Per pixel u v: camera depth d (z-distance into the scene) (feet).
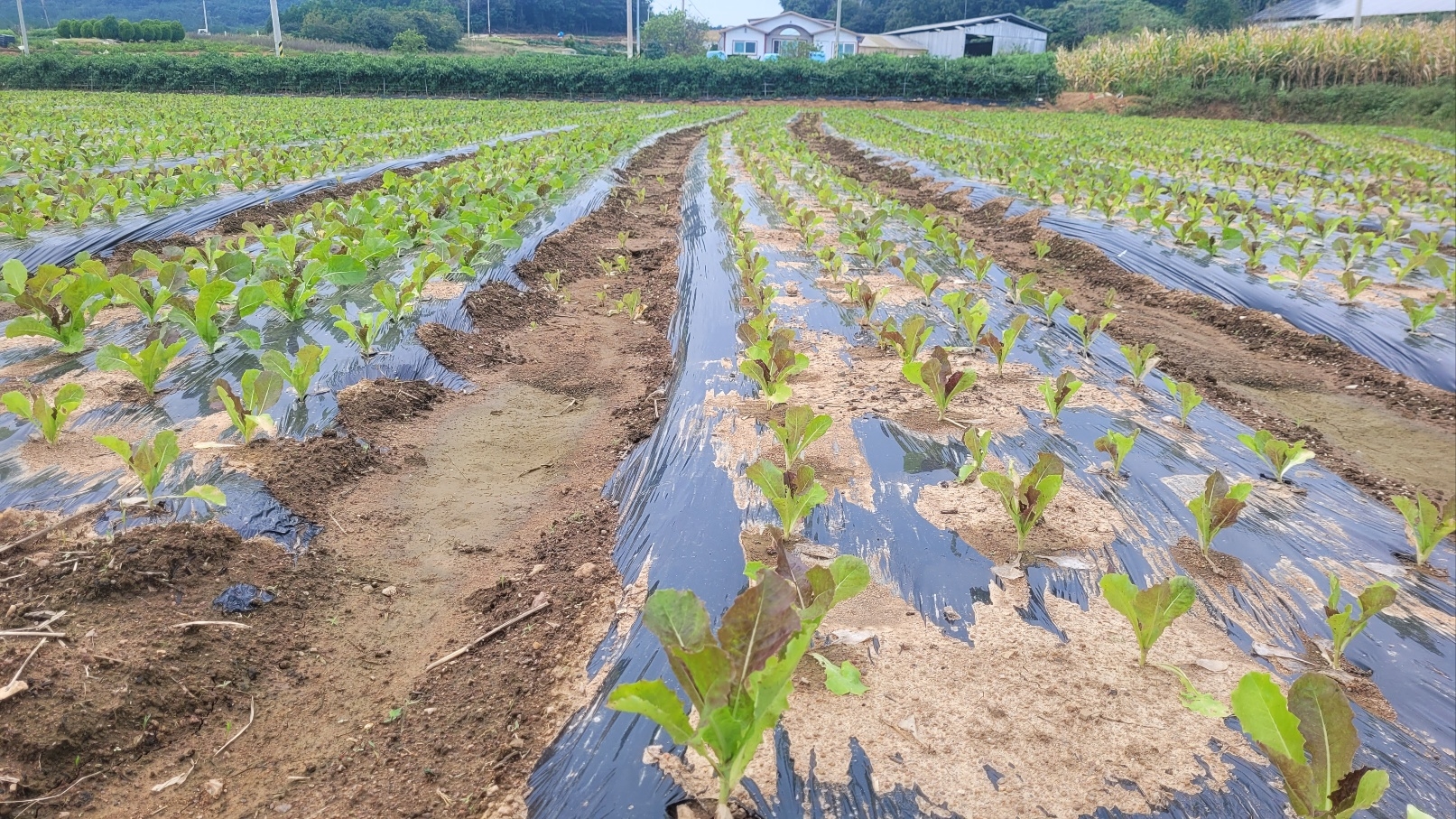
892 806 7.58
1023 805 7.62
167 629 10.03
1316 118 108.27
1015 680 9.22
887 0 332.19
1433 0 151.64
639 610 10.67
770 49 251.39
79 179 35.73
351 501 14.17
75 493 12.36
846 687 8.34
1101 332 23.97
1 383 16.24
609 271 30.27
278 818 8.20
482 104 125.59
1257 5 240.32
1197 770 8.02
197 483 12.85
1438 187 49.11
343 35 244.63
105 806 8.26
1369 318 24.48
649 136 78.69
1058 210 40.24
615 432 17.76
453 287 24.44
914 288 26.37
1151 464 14.96
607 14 375.04
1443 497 15.79
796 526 12.42
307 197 38.04
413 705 9.74
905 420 16.33
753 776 7.84
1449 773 8.51
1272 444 14.65
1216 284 28.22
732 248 31.71
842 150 74.28
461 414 18.47
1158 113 122.62
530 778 8.29
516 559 13.10
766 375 16.28
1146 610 9.09
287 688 10.04
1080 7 246.47
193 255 21.61
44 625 9.57
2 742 8.26
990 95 146.20
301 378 15.79
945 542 12.03
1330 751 6.77
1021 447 15.29
